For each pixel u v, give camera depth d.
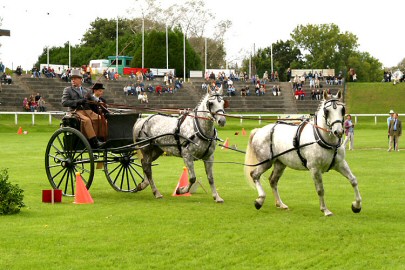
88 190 17.14
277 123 14.82
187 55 97.56
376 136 46.34
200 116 15.81
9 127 50.91
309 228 12.28
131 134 17.23
